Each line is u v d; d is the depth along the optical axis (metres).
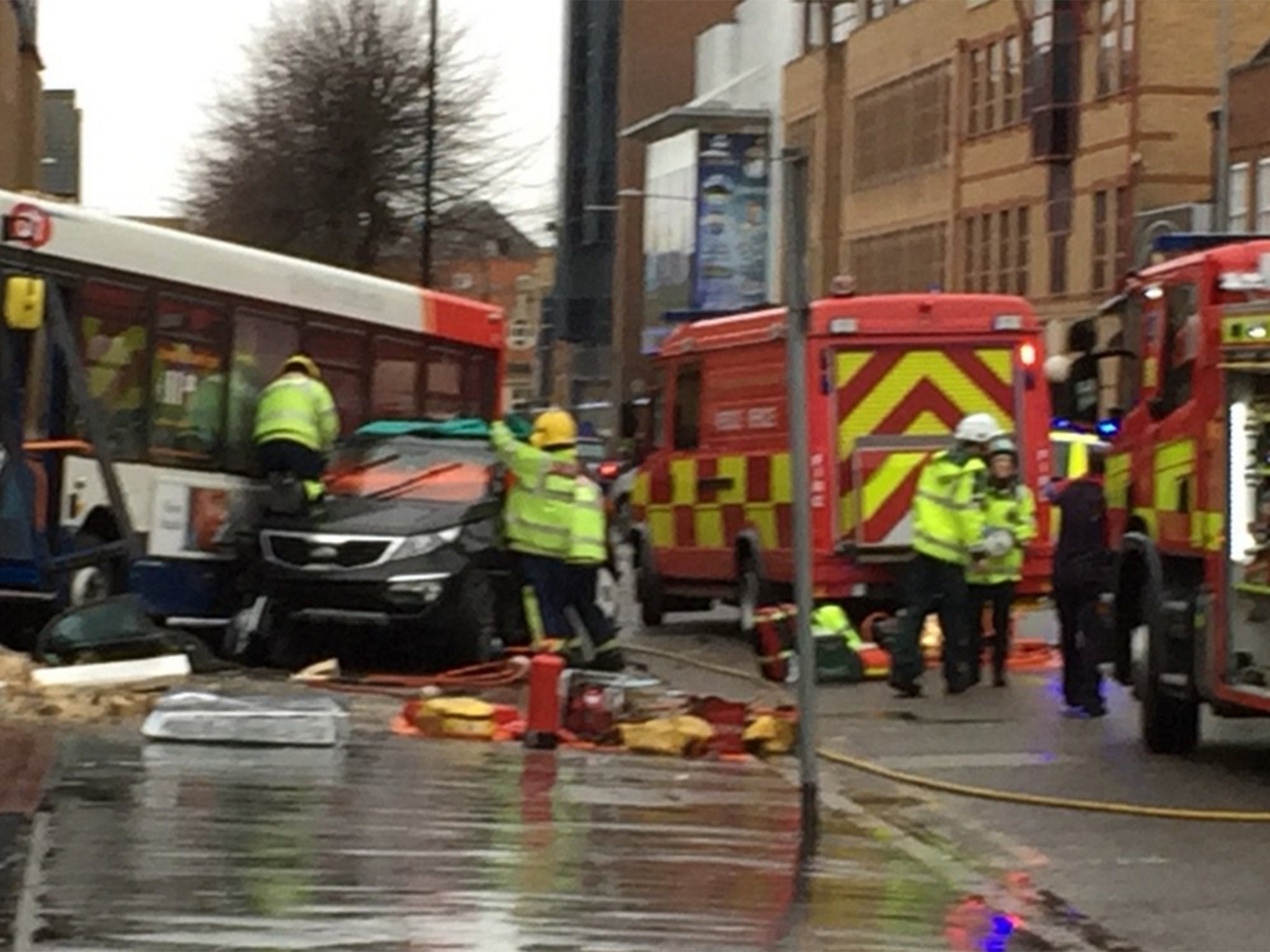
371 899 8.81
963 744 15.53
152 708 14.27
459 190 61.09
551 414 18.75
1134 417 15.62
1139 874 10.76
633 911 8.89
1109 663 16.89
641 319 101.44
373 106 60.22
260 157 61.31
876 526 21.16
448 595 19.00
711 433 24.08
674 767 13.50
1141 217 56.44
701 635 25.36
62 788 11.21
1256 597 13.71
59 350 17.00
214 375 19.12
